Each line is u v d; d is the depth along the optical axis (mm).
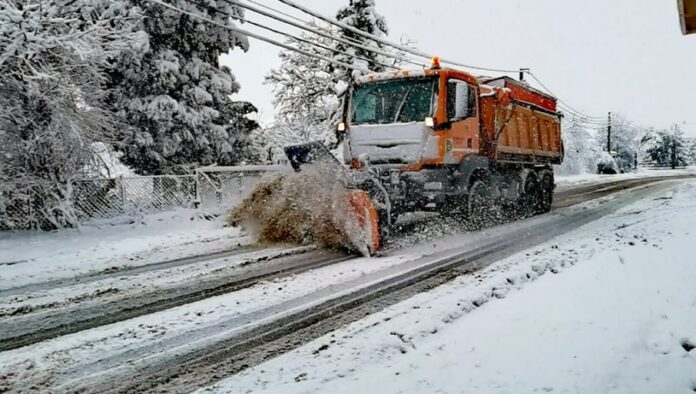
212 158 17344
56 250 9305
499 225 11438
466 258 7594
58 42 10953
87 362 3943
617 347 3873
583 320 4469
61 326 4836
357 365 3713
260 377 3572
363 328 4508
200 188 14750
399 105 9555
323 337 4332
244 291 5941
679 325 4344
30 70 11109
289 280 6414
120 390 3471
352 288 5941
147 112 15438
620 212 13188
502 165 12133
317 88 27438
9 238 10703
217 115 16953
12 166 11648
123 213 13273
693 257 6715
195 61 16734
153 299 5719
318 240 8969
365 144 9695
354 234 8094
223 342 4301
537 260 7137
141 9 15211
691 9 6230
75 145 12039
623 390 3252
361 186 8766
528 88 13516
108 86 15531
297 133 27016
